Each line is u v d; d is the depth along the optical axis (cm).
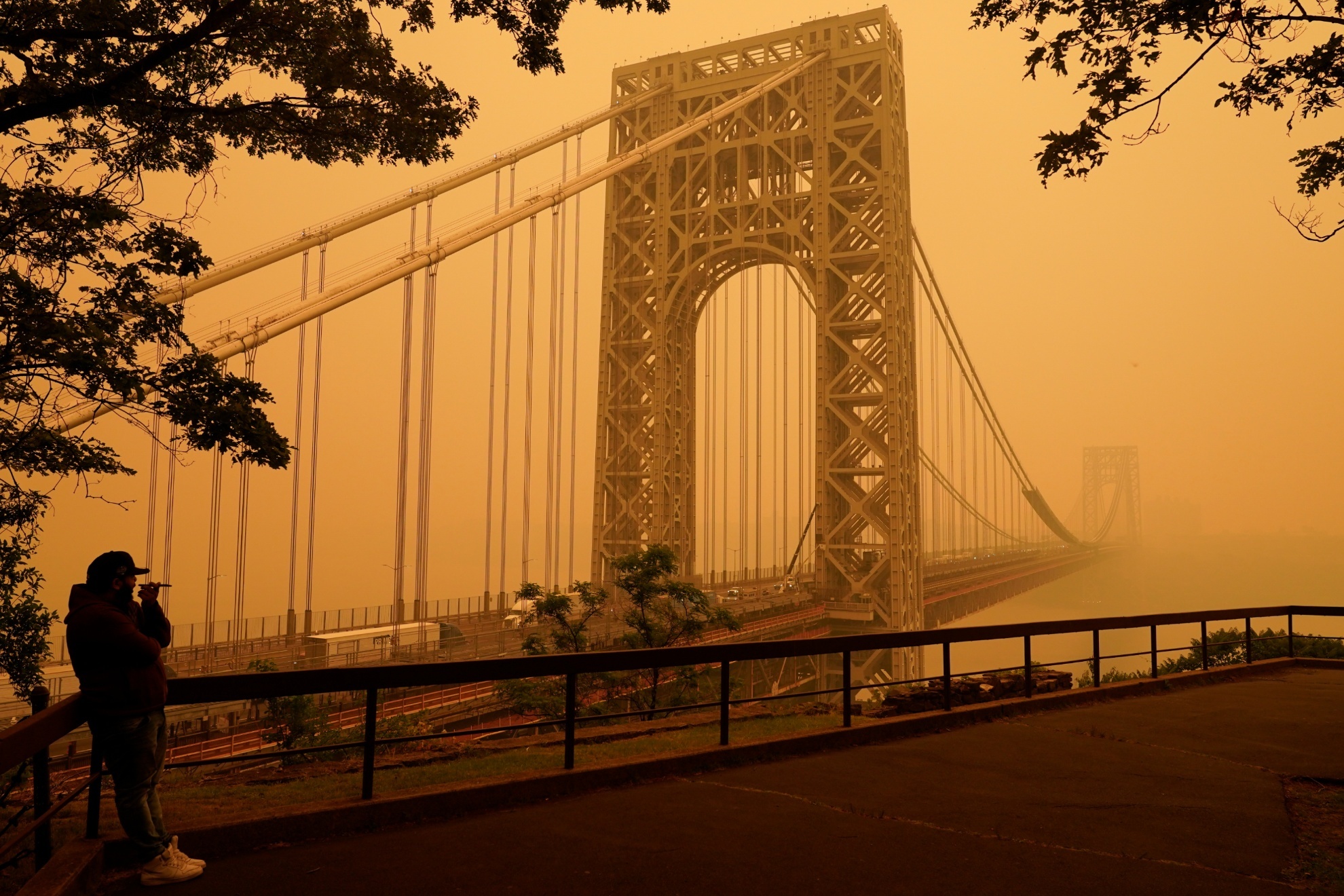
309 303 3005
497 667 629
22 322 857
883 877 480
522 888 455
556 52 964
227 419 958
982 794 658
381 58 946
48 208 871
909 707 1066
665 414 6056
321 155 997
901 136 6194
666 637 2372
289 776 819
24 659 1020
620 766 683
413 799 577
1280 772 736
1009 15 738
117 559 465
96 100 804
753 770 734
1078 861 510
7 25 816
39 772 440
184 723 1800
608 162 5328
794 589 5847
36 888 408
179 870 455
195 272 957
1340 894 466
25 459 963
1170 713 1020
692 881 469
